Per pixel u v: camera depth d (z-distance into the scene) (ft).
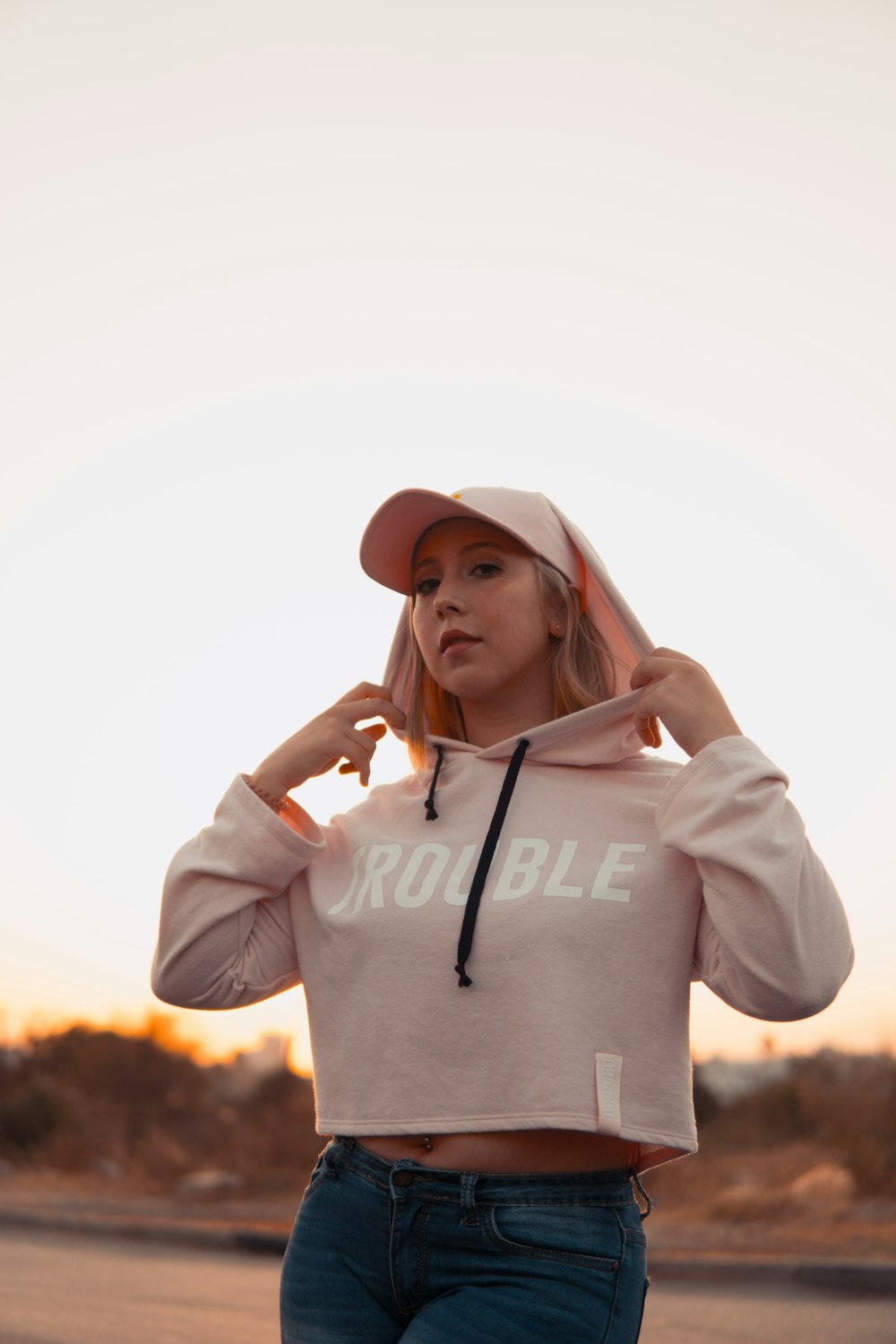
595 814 7.85
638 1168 7.56
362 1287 7.30
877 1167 42.50
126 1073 80.07
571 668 8.73
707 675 7.91
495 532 8.70
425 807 8.24
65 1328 21.47
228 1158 69.62
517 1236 6.88
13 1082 75.92
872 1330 21.77
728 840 7.15
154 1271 31.32
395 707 8.93
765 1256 31.12
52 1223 43.52
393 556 9.15
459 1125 7.11
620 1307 6.96
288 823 8.40
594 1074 7.02
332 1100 7.68
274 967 8.57
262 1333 21.79
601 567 8.79
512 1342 6.70
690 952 7.49
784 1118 55.77
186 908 8.27
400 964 7.50
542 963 7.20
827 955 7.23
